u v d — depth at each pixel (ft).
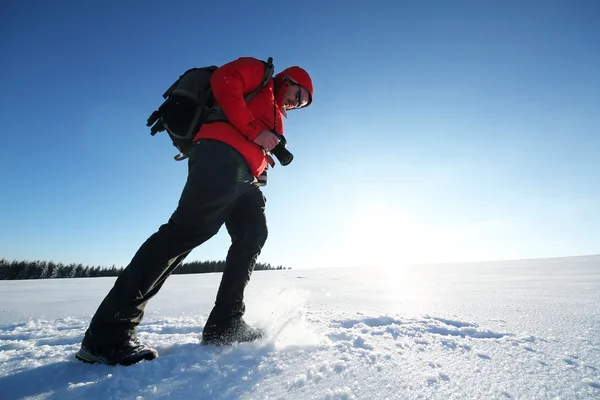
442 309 7.03
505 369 3.12
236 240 4.60
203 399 2.55
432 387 2.72
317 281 18.43
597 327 4.75
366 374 3.00
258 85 4.50
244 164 4.19
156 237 3.82
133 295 3.65
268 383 2.83
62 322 6.98
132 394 2.67
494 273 20.07
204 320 6.56
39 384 2.95
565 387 2.70
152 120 4.49
